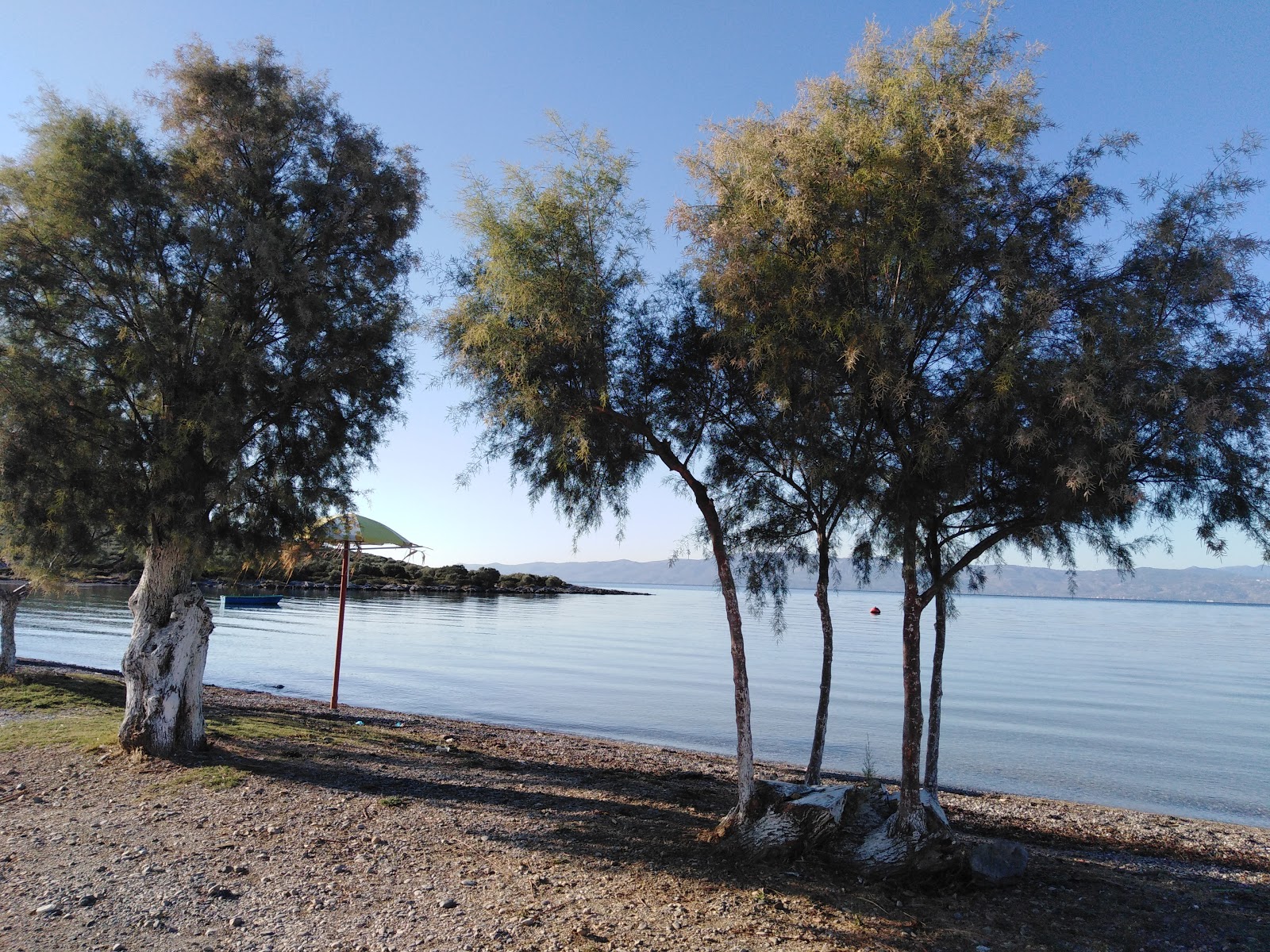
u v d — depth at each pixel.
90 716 14.92
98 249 11.10
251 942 5.93
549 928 6.30
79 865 7.47
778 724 23.08
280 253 11.39
